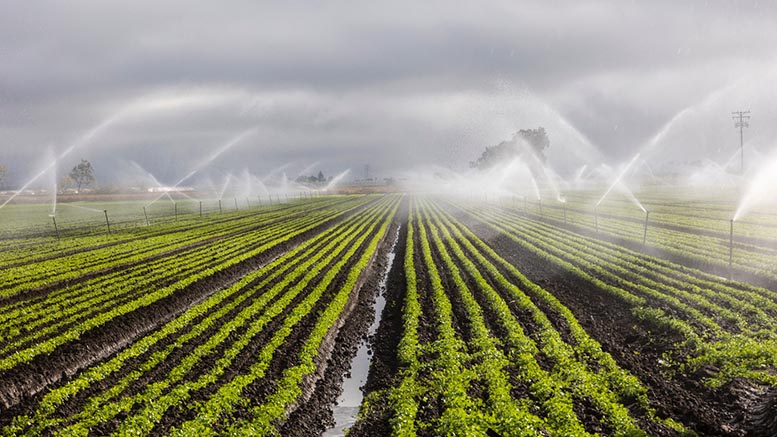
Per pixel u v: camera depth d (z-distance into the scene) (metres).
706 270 34.06
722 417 15.44
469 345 22.50
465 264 38.91
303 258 44.06
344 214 90.94
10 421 16.45
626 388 17.11
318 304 29.14
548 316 26.05
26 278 34.88
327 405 18.95
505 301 28.92
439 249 47.12
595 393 16.78
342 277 36.03
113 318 25.25
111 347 23.36
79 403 17.64
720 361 18.58
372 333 26.92
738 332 21.86
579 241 46.88
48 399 17.44
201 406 16.73
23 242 53.44
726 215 62.94
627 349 21.62
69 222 75.94
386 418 16.92
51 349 21.19
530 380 18.36
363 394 19.83
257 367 20.06
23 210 100.69
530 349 21.00
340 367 22.42
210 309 28.22
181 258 42.56
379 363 22.11
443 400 17.09
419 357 21.55
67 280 34.47
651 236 46.75
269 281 34.78
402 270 40.19
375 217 85.50
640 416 15.53
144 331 25.67
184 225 69.88
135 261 40.94
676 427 14.73
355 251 47.59
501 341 22.81
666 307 25.36
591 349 20.81
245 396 17.75
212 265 38.91
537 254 41.34
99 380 19.23
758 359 18.08
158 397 17.44
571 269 34.31
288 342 23.19
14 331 23.61
